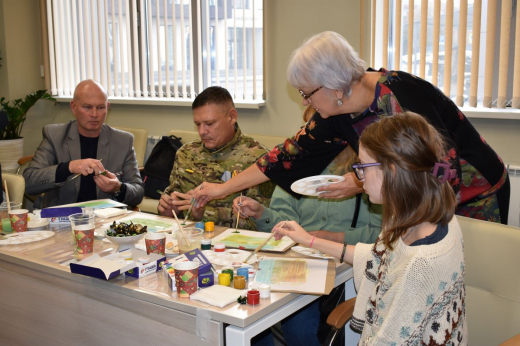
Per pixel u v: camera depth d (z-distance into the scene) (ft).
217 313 4.37
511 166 9.62
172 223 7.22
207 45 13.71
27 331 5.95
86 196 9.42
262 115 13.00
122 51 15.24
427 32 10.45
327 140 6.73
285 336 6.84
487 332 5.11
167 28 14.33
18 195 8.20
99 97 9.40
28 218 7.09
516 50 9.52
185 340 4.63
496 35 9.75
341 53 5.45
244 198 7.11
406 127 3.76
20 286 5.90
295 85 5.74
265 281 5.05
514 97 9.66
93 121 9.43
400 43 10.82
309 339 6.64
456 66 10.23
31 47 16.74
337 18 11.53
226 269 5.14
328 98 5.69
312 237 5.56
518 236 4.96
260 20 12.74
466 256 5.28
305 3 11.87
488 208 6.19
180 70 14.39
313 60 5.46
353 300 5.24
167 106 14.85
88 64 16.02
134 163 9.98
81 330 5.44
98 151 9.70
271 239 6.46
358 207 6.91
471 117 10.07
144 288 4.92
